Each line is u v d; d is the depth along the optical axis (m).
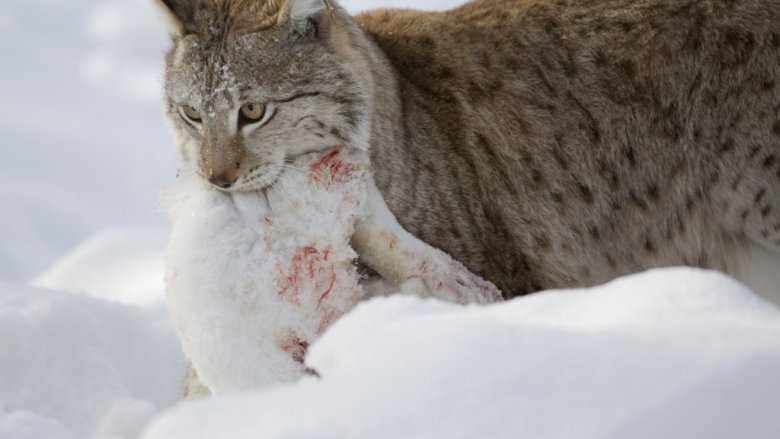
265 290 8.09
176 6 9.62
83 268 16.36
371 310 6.10
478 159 10.53
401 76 10.55
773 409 4.93
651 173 10.61
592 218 10.69
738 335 5.38
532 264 10.61
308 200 8.58
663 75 10.55
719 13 10.56
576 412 4.98
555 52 10.81
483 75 10.78
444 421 5.04
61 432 8.59
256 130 9.20
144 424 10.27
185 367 11.45
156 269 15.95
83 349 11.02
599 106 10.64
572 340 5.34
